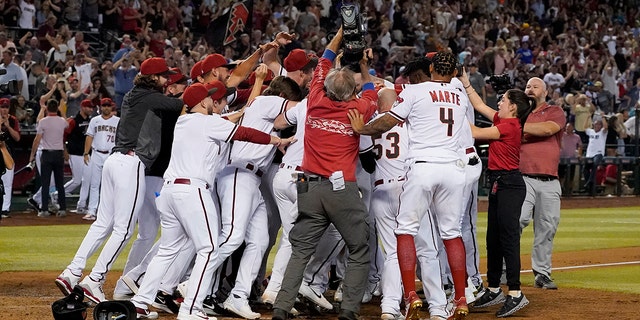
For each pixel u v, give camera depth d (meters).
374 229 31.47
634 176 93.75
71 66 79.00
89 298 30.41
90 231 31.19
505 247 30.52
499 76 34.41
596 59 118.62
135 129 31.02
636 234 58.50
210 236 27.64
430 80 28.06
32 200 66.50
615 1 142.25
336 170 26.72
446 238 27.58
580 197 89.38
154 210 32.09
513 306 29.98
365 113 26.95
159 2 94.44
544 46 123.44
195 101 28.02
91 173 63.34
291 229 27.48
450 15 111.56
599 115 93.81
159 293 29.38
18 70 74.44
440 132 27.22
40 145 64.44
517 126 31.19
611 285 37.09
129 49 80.69
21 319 27.91
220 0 97.81
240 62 33.47
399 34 106.50
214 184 29.72
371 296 32.66
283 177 29.25
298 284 26.89
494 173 31.23
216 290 29.89
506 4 126.81
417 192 27.03
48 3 89.75
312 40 94.44
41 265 41.59
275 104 29.80
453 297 30.70
